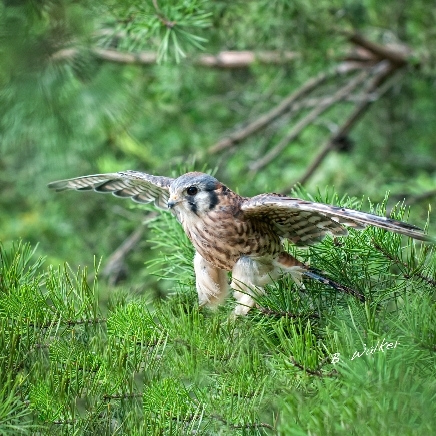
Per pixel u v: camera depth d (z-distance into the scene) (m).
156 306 6.79
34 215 18.06
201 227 8.04
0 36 8.09
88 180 9.23
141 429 5.75
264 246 7.95
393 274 7.23
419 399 5.09
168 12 9.37
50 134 12.80
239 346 6.30
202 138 18.36
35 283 7.07
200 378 6.12
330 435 4.92
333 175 18.14
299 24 13.98
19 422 5.87
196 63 16.02
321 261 7.73
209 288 8.01
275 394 5.91
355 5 16.08
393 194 16.45
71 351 6.40
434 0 15.97
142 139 17.14
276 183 18.48
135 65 15.81
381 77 17.22
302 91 17.70
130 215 17.06
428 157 18.41
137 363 6.34
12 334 6.35
